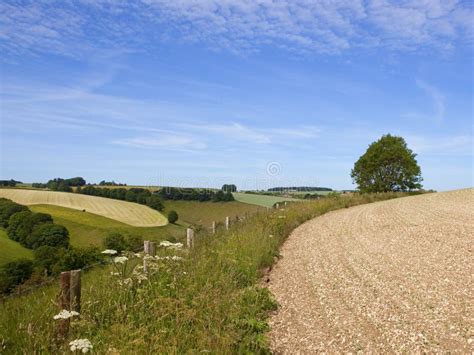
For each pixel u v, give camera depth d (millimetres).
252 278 10469
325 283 10281
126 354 5273
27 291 7199
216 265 10117
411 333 6711
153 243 9477
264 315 8055
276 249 14766
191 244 12633
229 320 7047
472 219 19516
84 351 4797
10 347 5418
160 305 6820
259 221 19266
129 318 6367
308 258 13586
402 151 51438
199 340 5988
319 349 6543
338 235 18344
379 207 31672
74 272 6191
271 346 6758
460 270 10266
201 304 7293
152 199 70250
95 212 68875
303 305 8719
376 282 9930
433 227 18016
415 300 8312
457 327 6734
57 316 5395
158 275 8445
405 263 11695
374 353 6188
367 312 7918
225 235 15109
